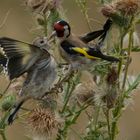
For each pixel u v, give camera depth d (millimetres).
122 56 12102
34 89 11891
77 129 13656
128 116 21625
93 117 12523
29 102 12422
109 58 11672
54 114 12258
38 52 11461
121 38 12289
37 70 11758
